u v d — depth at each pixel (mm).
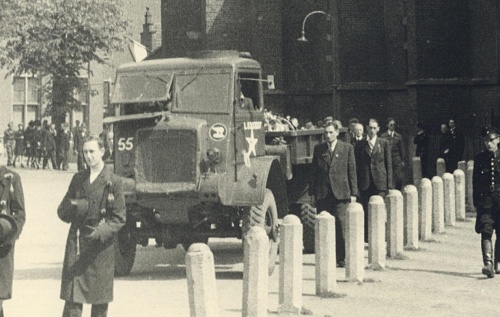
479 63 32094
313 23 41125
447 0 32531
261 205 13227
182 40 44156
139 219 13570
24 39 44875
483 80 31594
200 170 13086
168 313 10477
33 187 33000
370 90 37531
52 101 46469
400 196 15211
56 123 46344
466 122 32406
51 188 32531
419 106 32344
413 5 32531
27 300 11445
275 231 13789
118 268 13633
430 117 32406
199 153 13094
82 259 8141
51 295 11828
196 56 14453
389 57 37438
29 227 20688
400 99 36844
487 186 13211
